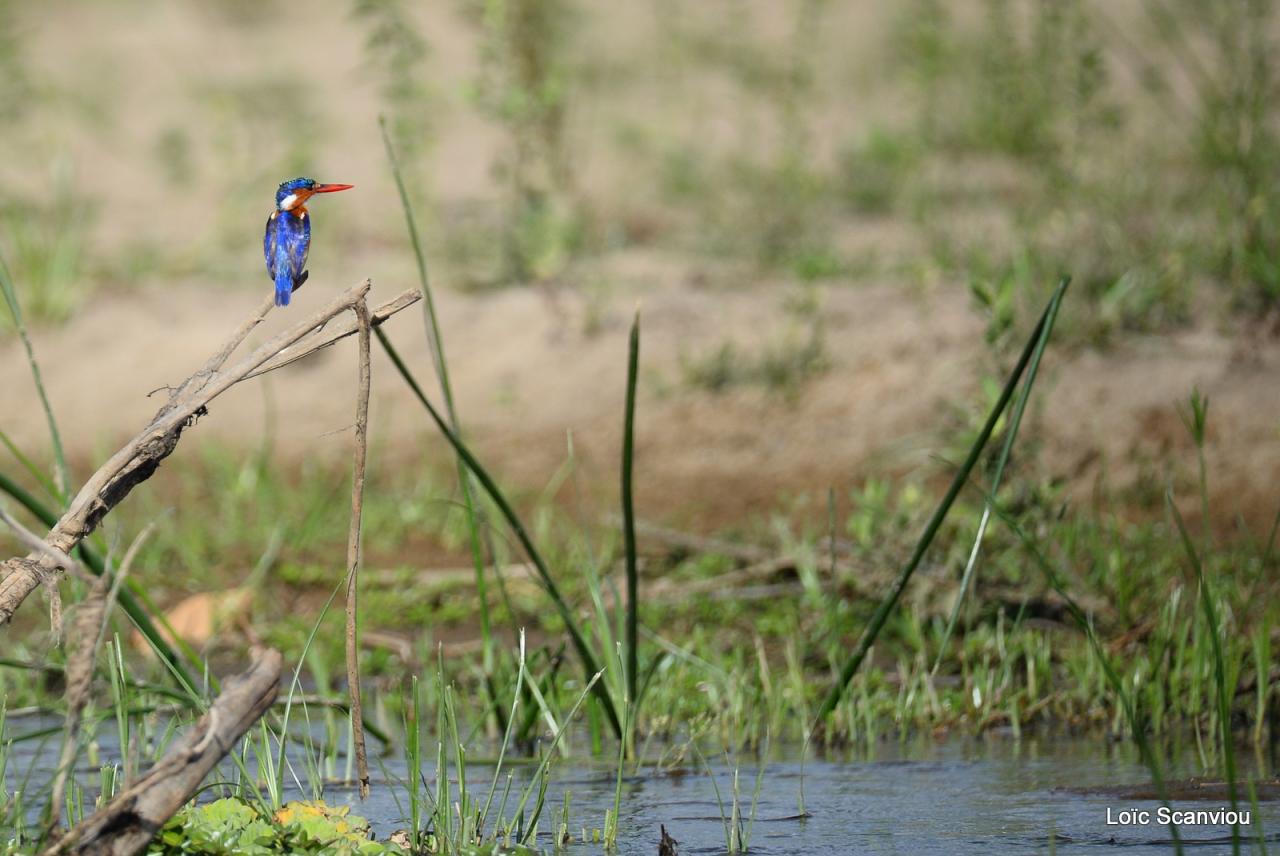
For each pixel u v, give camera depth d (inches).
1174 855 252.8
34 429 549.6
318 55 1064.8
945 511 298.2
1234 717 346.0
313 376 570.3
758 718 350.9
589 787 304.3
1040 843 262.4
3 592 226.8
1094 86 605.6
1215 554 432.5
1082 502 472.7
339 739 340.8
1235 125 586.2
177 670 276.2
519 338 572.4
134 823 199.0
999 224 647.8
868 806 287.9
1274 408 493.4
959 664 387.9
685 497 498.9
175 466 537.6
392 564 474.3
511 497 502.0
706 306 585.9
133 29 1127.0
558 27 659.4
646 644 394.9
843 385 531.8
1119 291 529.0
